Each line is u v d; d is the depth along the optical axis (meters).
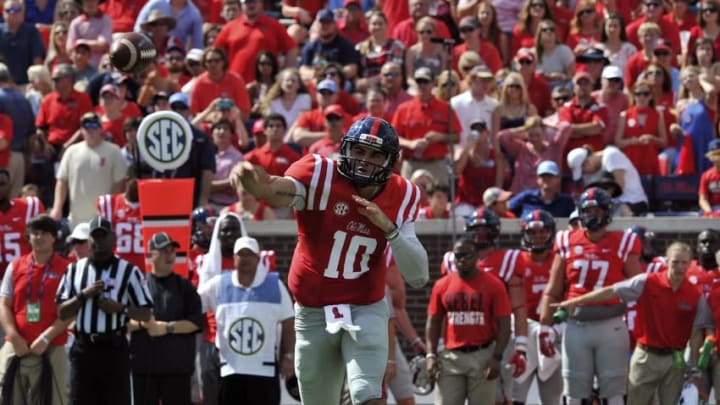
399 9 65.62
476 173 53.31
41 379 40.62
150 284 39.78
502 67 62.50
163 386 39.66
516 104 55.62
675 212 54.06
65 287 39.16
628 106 55.69
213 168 50.75
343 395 39.25
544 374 43.12
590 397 41.28
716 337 40.28
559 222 50.34
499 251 42.19
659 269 43.81
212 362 41.00
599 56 59.31
